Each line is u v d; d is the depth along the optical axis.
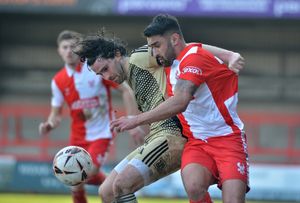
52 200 34.25
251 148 43.00
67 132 50.34
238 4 48.47
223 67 15.73
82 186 22.33
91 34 16.89
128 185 16.06
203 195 15.35
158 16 15.71
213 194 34.41
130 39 54.56
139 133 19.91
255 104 54.19
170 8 48.34
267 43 54.88
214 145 15.77
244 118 43.88
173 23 15.56
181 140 16.45
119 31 54.53
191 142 16.08
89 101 22.88
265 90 54.59
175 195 36.22
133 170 16.11
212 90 15.62
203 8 48.47
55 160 16.27
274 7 48.22
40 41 55.94
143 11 48.38
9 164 38.44
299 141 50.28
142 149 16.48
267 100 54.34
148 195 36.31
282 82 54.69
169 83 15.99
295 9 48.06
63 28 55.47
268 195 36.53
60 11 49.12
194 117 15.91
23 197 35.75
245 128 43.91
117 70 16.48
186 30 54.34
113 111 23.39
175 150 16.39
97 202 32.19
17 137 45.28
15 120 46.69
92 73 22.62
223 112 15.75
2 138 47.34
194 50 15.46
